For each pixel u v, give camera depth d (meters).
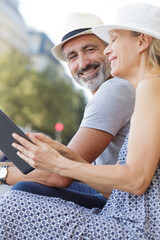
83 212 1.55
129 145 1.49
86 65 2.56
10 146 1.63
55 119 37.00
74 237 1.50
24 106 35.50
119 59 1.68
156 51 1.61
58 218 1.53
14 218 1.55
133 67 1.66
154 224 1.49
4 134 1.61
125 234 1.50
